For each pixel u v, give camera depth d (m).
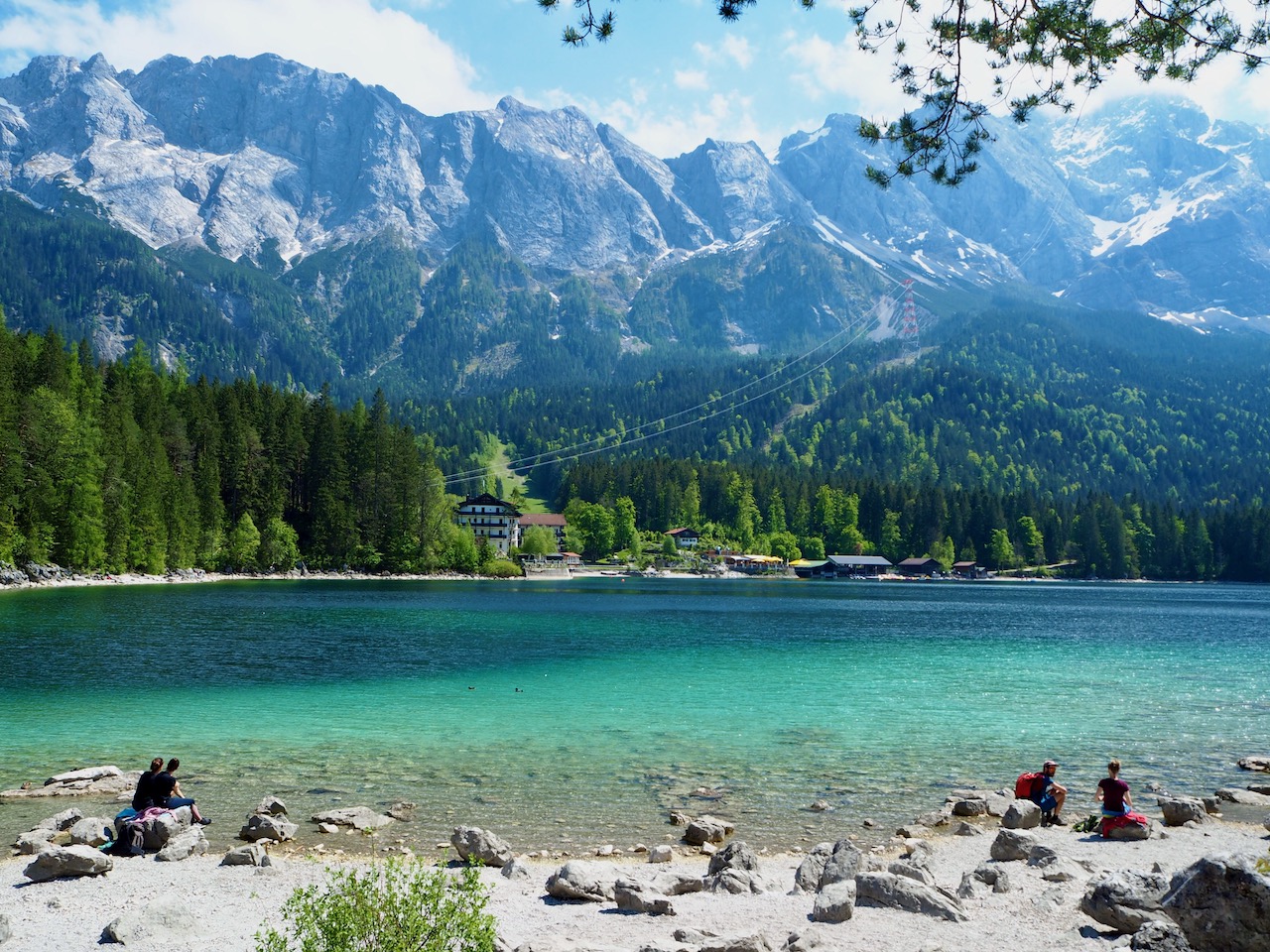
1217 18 13.71
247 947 14.23
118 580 125.81
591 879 17.33
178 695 41.84
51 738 32.72
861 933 14.54
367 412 195.25
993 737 35.12
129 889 17.38
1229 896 13.01
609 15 12.90
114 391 147.62
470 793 26.03
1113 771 22.86
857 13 14.58
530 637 71.50
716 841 22.05
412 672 50.34
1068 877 17.61
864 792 26.95
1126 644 74.44
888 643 72.38
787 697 43.75
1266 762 30.75
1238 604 149.25
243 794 25.56
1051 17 14.11
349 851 20.55
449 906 11.07
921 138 15.36
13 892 17.23
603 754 31.38
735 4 13.27
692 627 84.31
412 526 186.62
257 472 166.25
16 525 112.88
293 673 49.06
